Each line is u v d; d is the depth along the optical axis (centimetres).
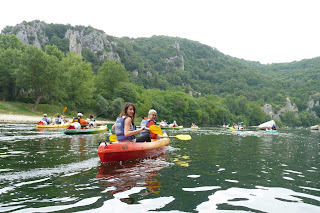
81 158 500
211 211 233
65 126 1811
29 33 11275
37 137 945
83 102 4525
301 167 488
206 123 7875
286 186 336
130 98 5372
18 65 3925
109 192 281
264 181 361
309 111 14400
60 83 3912
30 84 3659
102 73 5675
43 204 238
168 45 19900
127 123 507
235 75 18062
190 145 855
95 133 1337
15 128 1442
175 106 6706
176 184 324
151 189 298
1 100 3891
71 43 11450
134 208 233
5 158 484
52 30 12925
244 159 570
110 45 14238
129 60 14100
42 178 338
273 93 15600
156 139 706
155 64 16888
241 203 260
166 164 468
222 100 10881
